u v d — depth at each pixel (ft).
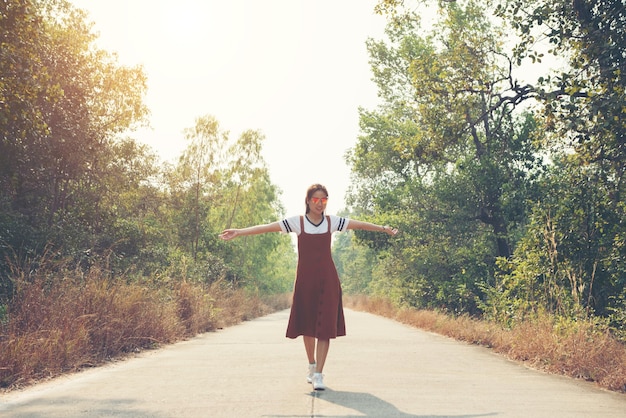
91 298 33.58
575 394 20.52
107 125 76.95
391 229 21.07
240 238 153.28
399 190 94.89
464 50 65.00
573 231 41.37
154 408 17.22
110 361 29.71
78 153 64.69
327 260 20.66
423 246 87.56
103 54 73.41
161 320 41.47
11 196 59.57
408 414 16.42
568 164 46.57
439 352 35.99
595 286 40.01
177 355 32.65
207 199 113.70
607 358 25.67
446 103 66.95
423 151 66.13
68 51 64.54
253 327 64.23
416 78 66.13
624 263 39.27
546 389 21.49
